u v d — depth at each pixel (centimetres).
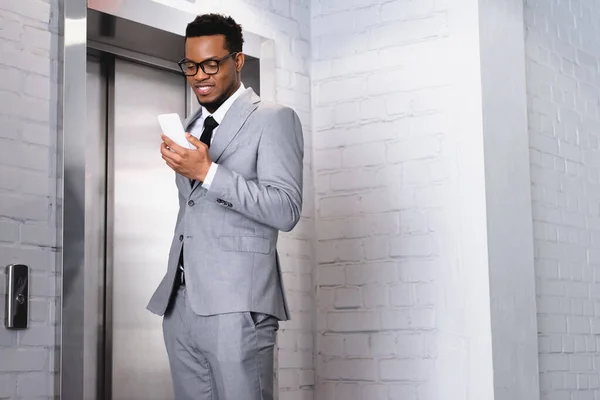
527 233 375
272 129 259
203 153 244
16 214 273
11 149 274
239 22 366
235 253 249
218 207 252
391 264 371
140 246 341
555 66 435
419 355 361
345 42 393
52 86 288
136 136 346
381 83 381
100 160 334
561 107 435
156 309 260
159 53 350
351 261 382
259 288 250
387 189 375
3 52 274
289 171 256
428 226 363
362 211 381
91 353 323
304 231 388
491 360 344
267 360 254
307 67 399
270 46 375
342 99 392
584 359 426
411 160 370
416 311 363
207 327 247
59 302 282
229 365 245
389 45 381
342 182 388
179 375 258
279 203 249
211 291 246
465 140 358
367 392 372
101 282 328
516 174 372
